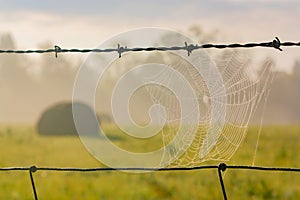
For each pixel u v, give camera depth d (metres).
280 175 14.05
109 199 11.63
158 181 13.16
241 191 11.92
